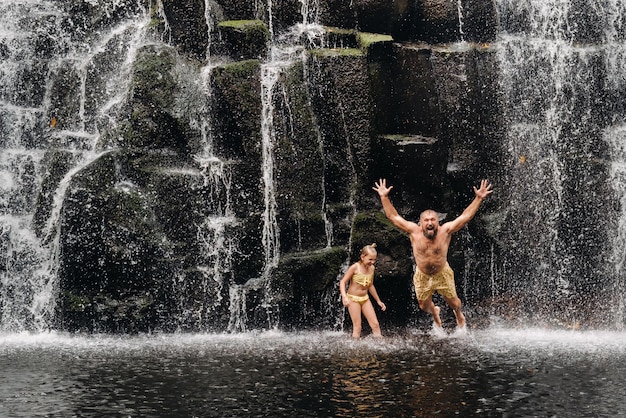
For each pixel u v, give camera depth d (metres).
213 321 13.43
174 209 13.59
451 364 9.45
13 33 15.74
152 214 13.48
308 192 14.17
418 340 11.88
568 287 15.34
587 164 15.68
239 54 14.78
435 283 12.47
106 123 14.39
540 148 15.67
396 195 14.45
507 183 15.36
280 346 11.25
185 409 7.31
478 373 8.84
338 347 11.09
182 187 13.69
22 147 15.25
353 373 8.89
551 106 15.96
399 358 9.95
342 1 15.55
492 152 15.38
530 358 9.91
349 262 13.73
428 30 15.77
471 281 14.91
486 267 15.06
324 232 14.20
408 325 13.91
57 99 15.18
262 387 8.20
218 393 7.94
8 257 13.81
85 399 7.75
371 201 14.40
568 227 15.52
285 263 13.59
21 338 12.44
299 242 14.00
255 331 13.29
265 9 15.66
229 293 13.55
